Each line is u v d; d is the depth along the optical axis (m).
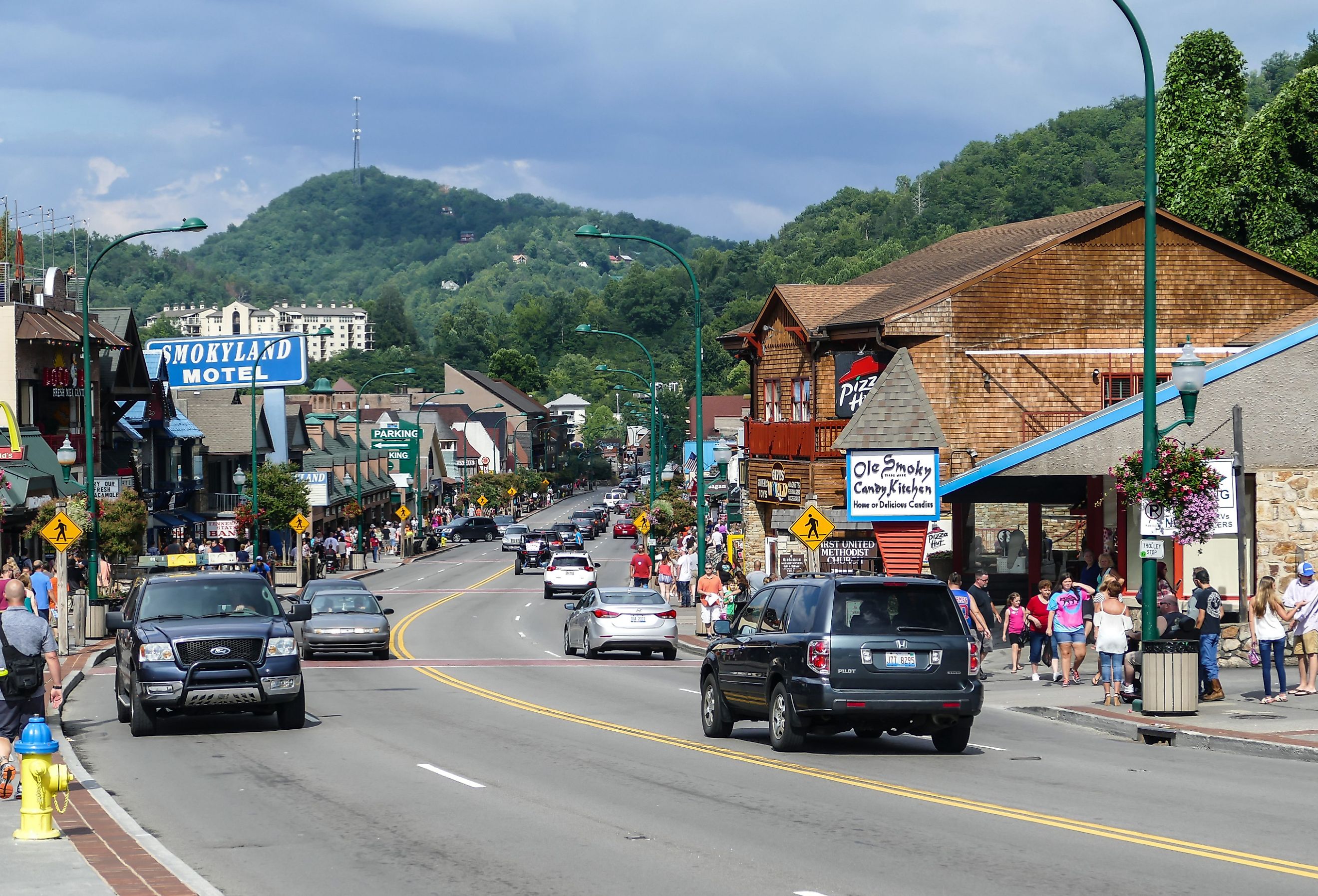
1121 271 46.28
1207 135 59.06
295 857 11.99
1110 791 15.41
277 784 16.11
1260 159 55.03
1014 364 45.56
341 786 15.91
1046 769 17.23
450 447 168.12
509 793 15.30
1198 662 22.61
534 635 44.41
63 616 35.97
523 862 11.65
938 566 40.00
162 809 14.52
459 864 11.59
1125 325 46.28
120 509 48.97
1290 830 12.92
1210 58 59.75
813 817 13.71
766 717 19.47
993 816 13.72
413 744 19.66
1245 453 30.33
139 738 20.69
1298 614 23.91
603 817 13.80
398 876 11.19
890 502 34.06
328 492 87.44
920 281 50.31
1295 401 30.20
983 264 47.94
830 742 20.30
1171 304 46.66
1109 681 23.67
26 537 50.94
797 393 50.78
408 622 49.44
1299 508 30.08
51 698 15.55
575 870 11.34
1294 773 16.92
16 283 58.88
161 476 75.31
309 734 20.88
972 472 33.06
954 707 18.16
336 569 81.12
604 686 28.97
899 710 18.06
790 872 11.16
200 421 89.44
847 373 45.81
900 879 10.87
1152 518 22.67
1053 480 35.56
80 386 59.47
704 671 21.16
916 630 18.30
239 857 11.98
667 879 10.97
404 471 118.94
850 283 58.16
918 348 45.31
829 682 18.11
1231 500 28.91
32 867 10.97
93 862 11.25
